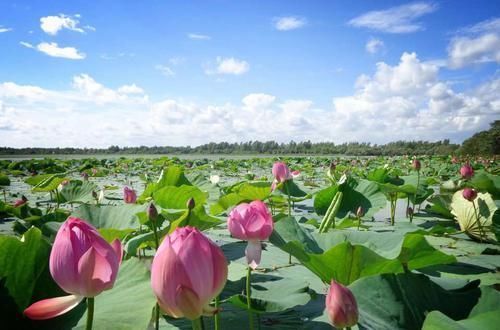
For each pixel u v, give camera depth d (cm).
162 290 117
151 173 1714
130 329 162
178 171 636
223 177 1548
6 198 867
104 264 125
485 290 189
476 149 4269
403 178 722
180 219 309
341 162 2511
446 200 580
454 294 192
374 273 218
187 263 116
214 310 120
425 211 703
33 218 456
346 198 519
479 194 470
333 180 724
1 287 166
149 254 387
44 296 173
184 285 115
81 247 125
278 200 652
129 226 348
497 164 2075
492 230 435
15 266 173
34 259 179
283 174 495
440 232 472
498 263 362
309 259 215
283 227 283
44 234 325
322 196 523
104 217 370
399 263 210
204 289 118
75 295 129
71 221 128
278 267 352
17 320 163
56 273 125
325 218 359
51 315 126
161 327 239
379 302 183
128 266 212
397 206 783
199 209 357
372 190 508
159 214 373
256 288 253
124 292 190
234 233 204
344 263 214
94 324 163
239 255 400
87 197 639
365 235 280
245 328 232
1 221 587
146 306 174
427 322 150
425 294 188
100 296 190
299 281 248
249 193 554
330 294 145
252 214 200
